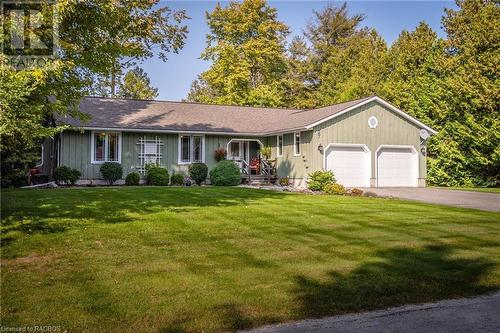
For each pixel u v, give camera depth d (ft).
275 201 49.83
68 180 70.59
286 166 84.33
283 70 151.12
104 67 32.99
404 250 26.99
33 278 20.20
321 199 53.36
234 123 90.68
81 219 34.58
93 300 17.60
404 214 42.06
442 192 70.79
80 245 26.45
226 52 133.39
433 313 17.26
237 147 91.91
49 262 22.84
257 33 141.38
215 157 85.51
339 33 167.02
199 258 24.31
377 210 44.42
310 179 75.72
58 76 27.32
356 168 78.84
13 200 43.57
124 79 150.82
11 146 28.35
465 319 16.67
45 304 17.07
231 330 15.38
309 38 170.09
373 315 16.97
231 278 20.81
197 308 16.99
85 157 74.95
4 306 16.76
